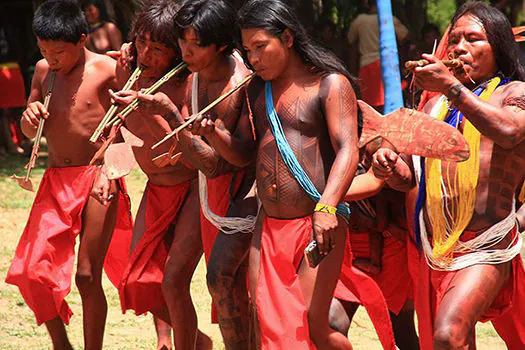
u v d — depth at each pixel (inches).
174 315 319.3
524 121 246.7
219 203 303.7
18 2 1628.9
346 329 281.0
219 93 299.1
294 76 262.8
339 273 263.1
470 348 252.2
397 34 921.5
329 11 1080.2
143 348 390.0
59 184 348.2
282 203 265.0
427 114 274.2
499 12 269.7
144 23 309.3
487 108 242.2
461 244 259.0
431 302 273.1
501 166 259.6
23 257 343.3
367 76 901.8
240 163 282.2
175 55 315.3
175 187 330.3
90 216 341.4
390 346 281.6
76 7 346.6
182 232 322.0
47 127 352.2
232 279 296.7
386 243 309.0
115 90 351.3
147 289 334.0
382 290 313.1
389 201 301.0
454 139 246.1
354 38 916.6
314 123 260.4
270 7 255.8
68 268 339.3
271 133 266.7
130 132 309.3
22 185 338.3
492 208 259.1
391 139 254.2
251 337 304.3
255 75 269.9
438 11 1542.8
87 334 345.4
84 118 347.3
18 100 1049.5
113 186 342.3
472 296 250.4
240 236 297.4
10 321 426.0
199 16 284.8
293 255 262.1
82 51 352.5
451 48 273.0
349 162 251.0
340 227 264.1
